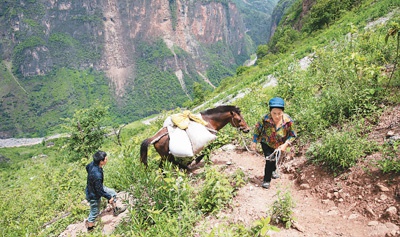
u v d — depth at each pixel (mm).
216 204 5094
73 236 6551
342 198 4617
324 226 4215
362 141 5141
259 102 10625
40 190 12617
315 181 5254
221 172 6559
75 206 8039
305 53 22234
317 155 5641
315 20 45438
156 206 5324
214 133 6906
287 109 8367
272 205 4723
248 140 7898
